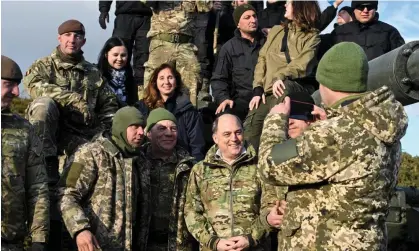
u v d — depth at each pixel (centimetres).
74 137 677
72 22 684
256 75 774
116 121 587
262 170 422
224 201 580
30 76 673
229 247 555
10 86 523
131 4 1030
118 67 795
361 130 400
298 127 491
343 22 989
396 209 794
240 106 838
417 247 811
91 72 700
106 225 557
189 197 599
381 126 401
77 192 555
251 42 847
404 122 409
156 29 891
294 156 407
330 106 423
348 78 416
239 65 842
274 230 555
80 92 687
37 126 634
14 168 512
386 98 406
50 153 641
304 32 754
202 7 897
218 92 844
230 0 1062
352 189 396
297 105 492
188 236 610
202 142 741
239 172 588
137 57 1034
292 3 758
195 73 891
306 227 407
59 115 670
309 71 745
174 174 621
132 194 575
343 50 421
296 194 416
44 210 525
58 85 677
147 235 594
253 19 838
